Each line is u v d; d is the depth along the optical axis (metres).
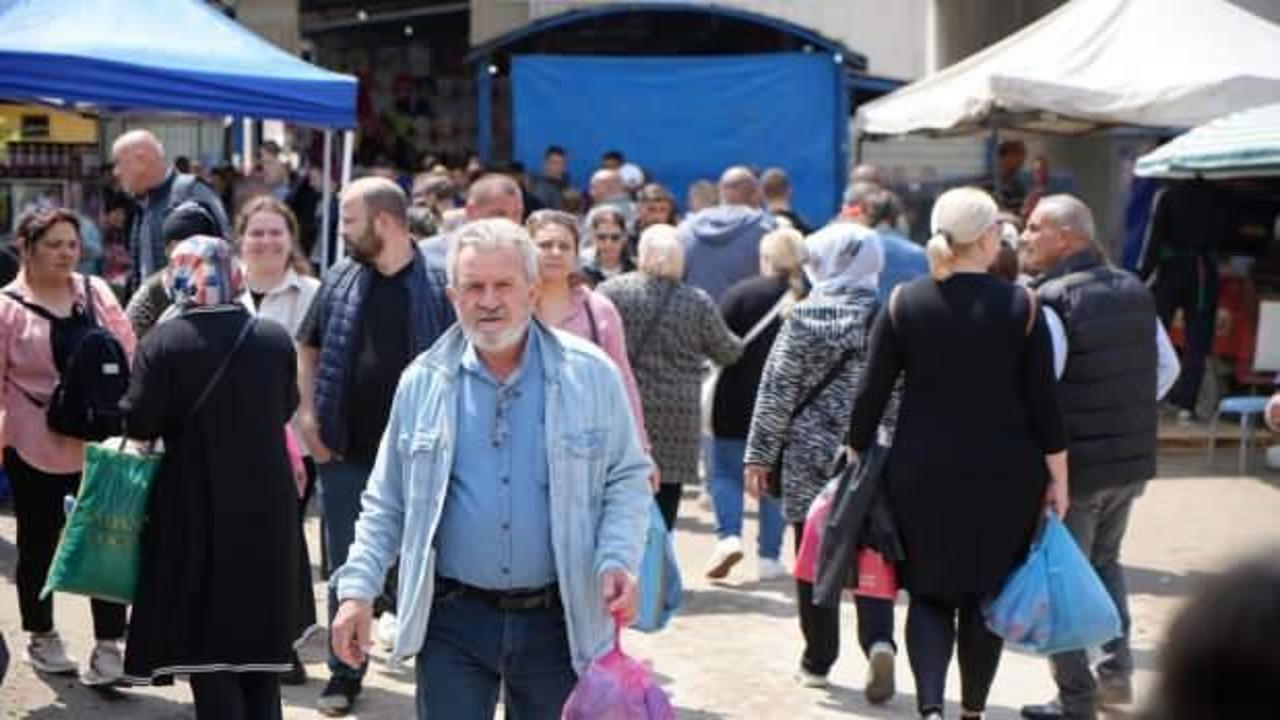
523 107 19.14
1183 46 13.27
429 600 4.29
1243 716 1.41
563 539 4.23
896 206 10.33
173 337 5.52
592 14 19.06
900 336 5.73
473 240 4.25
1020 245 8.07
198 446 5.51
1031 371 5.63
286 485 5.62
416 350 6.21
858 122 15.66
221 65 9.42
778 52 19.06
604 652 4.26
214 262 5.58
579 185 19.20
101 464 5.56
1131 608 8.26
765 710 6.78
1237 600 1.43
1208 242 13.43
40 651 6.99
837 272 6.94
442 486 4.27
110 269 12.63
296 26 21.83
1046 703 6.73
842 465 6.12
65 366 6.73
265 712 5.68
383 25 26.77
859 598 6.80
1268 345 12.83
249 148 18.05
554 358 4.32
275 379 5.60
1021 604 5.58
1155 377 6.50
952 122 13.63
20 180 13.01
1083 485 6.33
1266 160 11.03
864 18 23.34
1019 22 21.42
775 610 8.37
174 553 5.50
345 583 4.35
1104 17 13.70
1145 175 12.09
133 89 9.16
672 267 8.19
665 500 8.27
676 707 6.80
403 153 24.30
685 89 19.05
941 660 5.72
